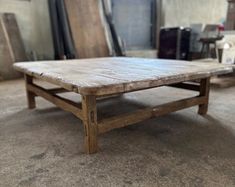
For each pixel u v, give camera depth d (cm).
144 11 492
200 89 170
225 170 100
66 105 131
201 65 166
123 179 95
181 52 450
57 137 135
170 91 254
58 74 127
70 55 377
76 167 104
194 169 101
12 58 349
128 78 112
